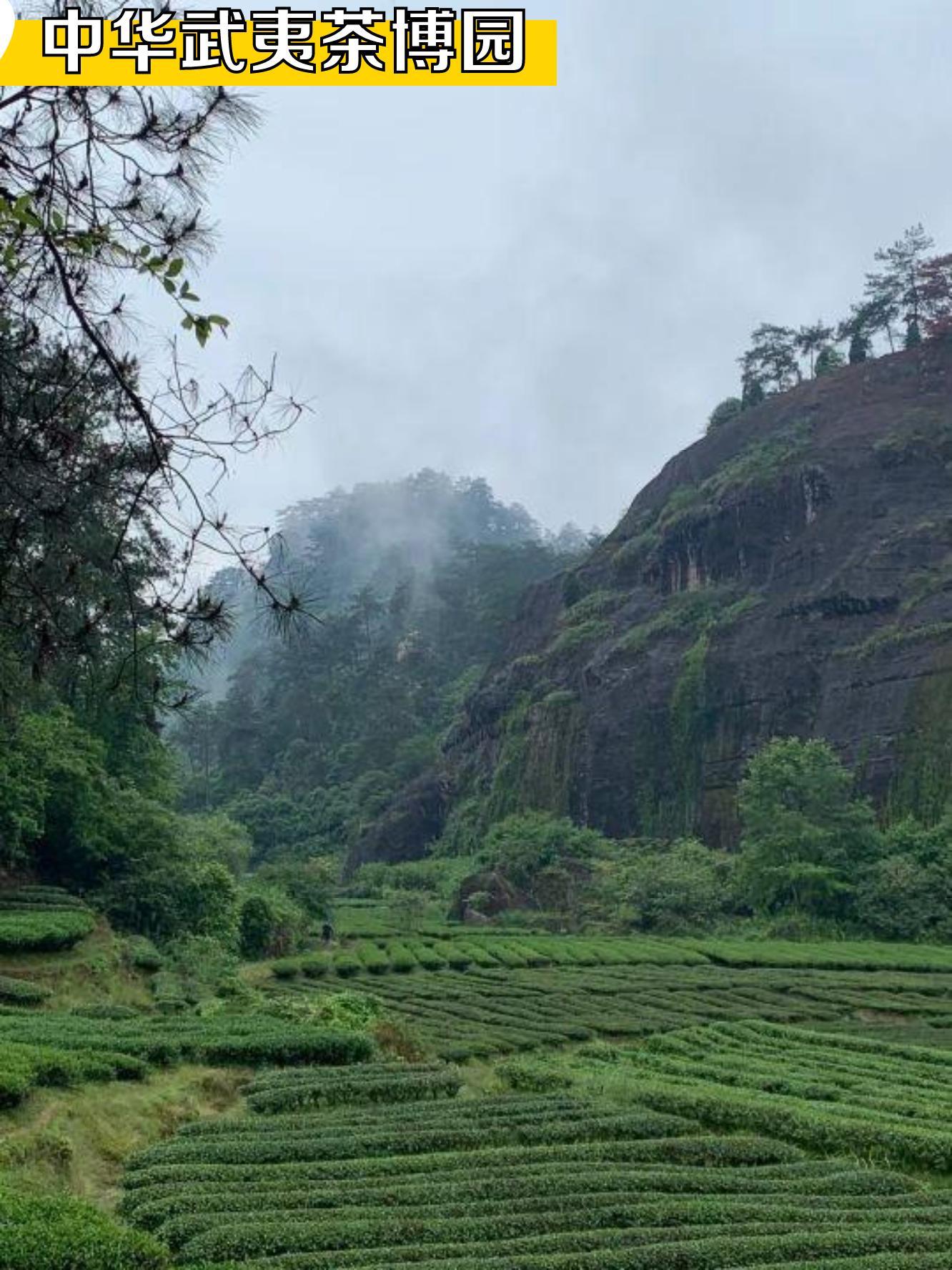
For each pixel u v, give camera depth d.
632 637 91.69
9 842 35.44
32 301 6.11
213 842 54.72
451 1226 14.31
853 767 72.50
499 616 130.62
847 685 76.12
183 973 35.03
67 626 6.20
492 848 78.06
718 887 64.56
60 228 5.99
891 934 56.81
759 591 87.25
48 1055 19.72
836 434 92.81
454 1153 18.28
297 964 44.09
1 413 6.00
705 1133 21.81
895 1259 13.05
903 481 86.12
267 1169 16.67
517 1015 36.75
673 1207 15.55
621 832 83.06
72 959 31.55
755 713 80.00
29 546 6.09
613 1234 14.23
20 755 35.16
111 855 39.69
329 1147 18.25
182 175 6.19
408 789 102.50
